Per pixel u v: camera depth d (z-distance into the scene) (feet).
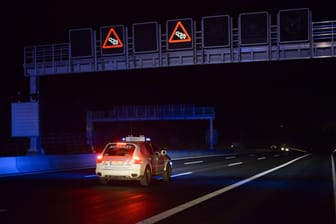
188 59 107.34
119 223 30.58
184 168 90.84
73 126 263.70
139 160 54.13
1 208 37.04
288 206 38.70
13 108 119.24
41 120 119.14
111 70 113.60
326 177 67.97
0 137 217.15
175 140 313.32
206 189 51.47
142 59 110.93
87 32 113.80
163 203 40.24
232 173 76.79
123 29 110.11
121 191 49.44
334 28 98.84
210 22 104.58
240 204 39.75
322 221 31.86
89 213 34.65
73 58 115.14
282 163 109.81
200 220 31.86
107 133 245.04
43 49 120.06
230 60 104.94
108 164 55.01
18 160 77.77
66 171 82.23
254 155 174.60
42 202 40.63
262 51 103.40
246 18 102.78
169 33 106.73
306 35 99.14
